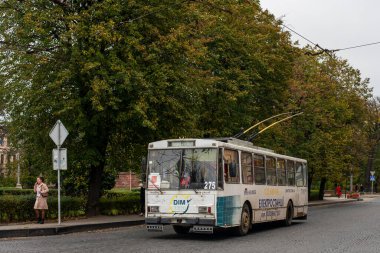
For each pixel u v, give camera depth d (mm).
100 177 26828
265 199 21656
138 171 29984
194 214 17375
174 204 17625
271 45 36969
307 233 20359
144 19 24688
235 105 34125
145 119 23672
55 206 23406
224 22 33812
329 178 56562
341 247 15539
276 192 23125
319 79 48719
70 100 23266
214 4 32281
